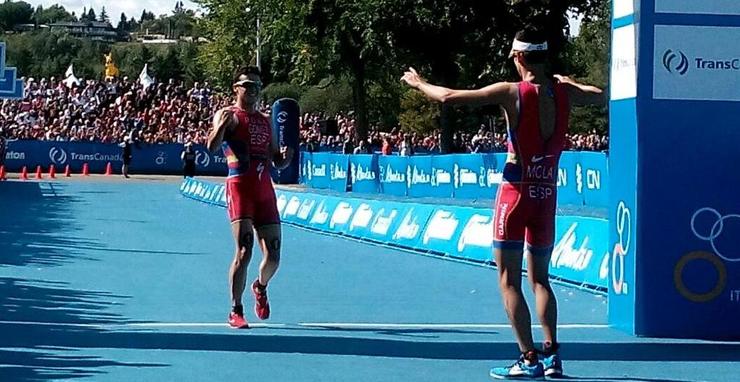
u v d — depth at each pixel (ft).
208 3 165.99
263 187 27.61
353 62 133.69
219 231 61.26
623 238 27.53
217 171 145.07
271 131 27.96
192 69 298.35
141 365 22.50
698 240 26.32
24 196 95.35
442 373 22.24
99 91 164.76
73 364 22.41
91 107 159.22
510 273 21.50
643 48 26.07
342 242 54.90
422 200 82.48
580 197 67.21
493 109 136.05
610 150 28.30
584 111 168.96
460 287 36.83
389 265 43.93
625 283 27.43
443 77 122.83
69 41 426.10
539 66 21.29
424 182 87.76
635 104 26.27
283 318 29.45
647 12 25.98
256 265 42.68
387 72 136.56
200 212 78.18
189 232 60.44
